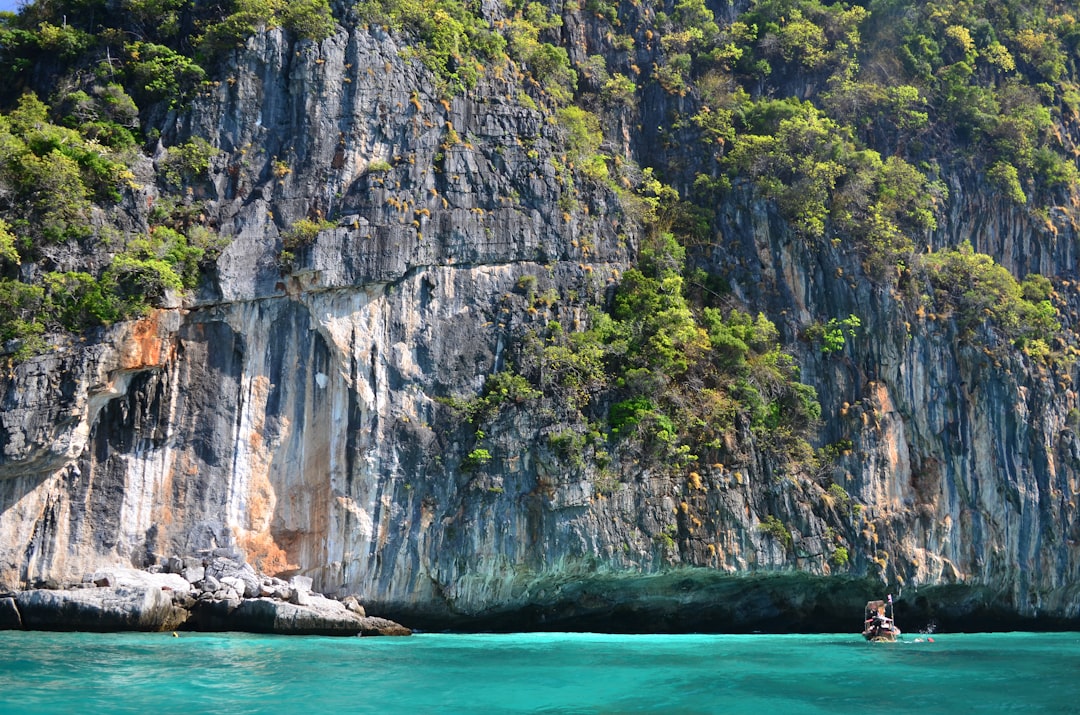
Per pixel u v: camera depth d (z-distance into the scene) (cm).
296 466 4281
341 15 4881
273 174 4572
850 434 5022
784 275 5316
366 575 4206
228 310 4341
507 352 4566
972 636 4722
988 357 5184
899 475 5016
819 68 6056
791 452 4850
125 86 4775
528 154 4894
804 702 2688
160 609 3691
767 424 4869
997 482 5078
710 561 4472
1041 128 6000
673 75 5881
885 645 4047
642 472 4491
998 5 6431
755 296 5269
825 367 5144
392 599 4222
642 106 5859
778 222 5372
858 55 6125
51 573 3875
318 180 4569
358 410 4334
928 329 5206
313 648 3384
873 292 5212
